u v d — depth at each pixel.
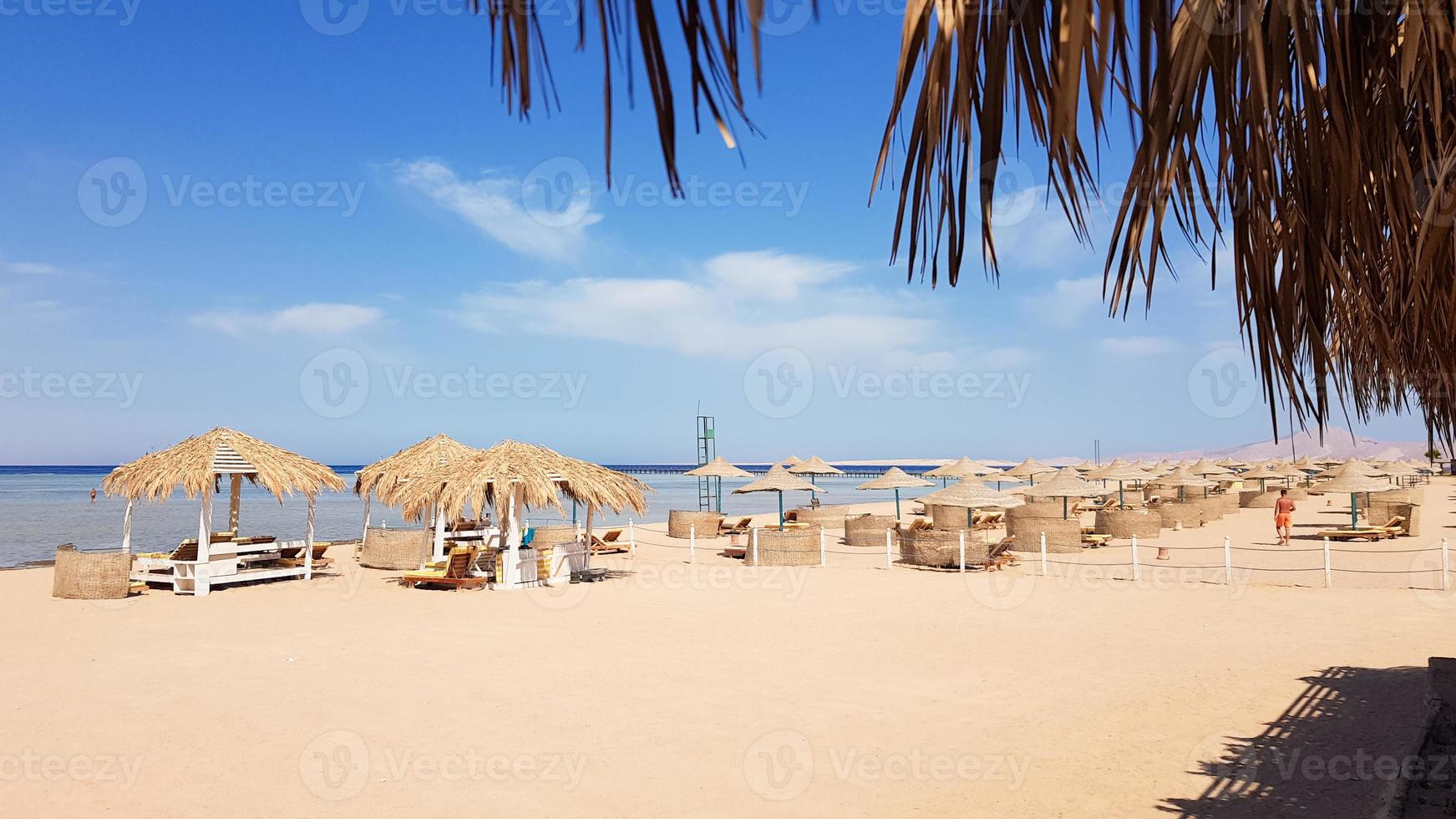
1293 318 1.38
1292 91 1.35
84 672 9.45
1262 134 1.20
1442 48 1.23
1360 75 1.34
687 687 8.70
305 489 16.98
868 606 13.84
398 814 5.53
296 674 9.30
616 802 5.70
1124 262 1.20
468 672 9.40
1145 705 7.91
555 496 16.16
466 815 5.51
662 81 0.63
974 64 0.97
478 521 23.73
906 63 1.03
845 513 29.03
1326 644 10.51
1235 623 11.99
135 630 11.95
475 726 7.41
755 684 8.80
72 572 14.72
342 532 33.44
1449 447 2.44
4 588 15.88
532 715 7.75
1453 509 35.00
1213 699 8.05
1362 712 7.48
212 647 10.80
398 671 9.45
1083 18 0.78
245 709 7.98
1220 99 1.14
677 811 5.54
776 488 24.58
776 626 12.12
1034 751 6.62
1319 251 1.30
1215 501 32.28
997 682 8.84
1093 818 5.27
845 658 10.03
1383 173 1.49
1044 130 0.98
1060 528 21.25
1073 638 11.06
